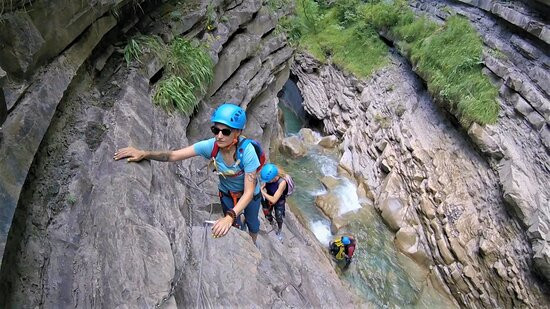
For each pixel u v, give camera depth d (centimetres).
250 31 1042
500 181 909
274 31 1230
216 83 845
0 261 249
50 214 342
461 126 1088
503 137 955
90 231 340
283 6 1555
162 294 314
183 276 366
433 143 1153
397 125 1278
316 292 601
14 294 273
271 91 1273
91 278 308
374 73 1529
